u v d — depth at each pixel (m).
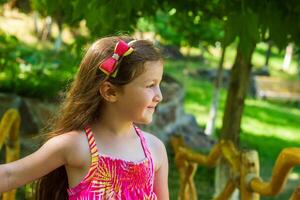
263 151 10.73
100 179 1.74
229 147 3.10
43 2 3.85
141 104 1.73
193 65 18.36
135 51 1.71
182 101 10.62
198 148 9.56
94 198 1.73
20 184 1.74
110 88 1.73
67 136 1.76
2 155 5.47
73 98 1.78
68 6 3.52
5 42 7.27
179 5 3.79
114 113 1.77
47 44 15.70
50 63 8.88
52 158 1.75
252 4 2.95
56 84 7.56
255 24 2.96
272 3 2.96
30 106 7.00
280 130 13.70
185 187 3.86
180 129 9.95
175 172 7.51
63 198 1.86
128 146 1.81
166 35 10.15
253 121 14.22
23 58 7.96
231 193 3.08
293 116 16.19
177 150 3.88
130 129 1.83
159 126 9.07
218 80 10.63
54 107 7.23
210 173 7.71
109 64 1.71
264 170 8.95
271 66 22.67
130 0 3.02
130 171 1.76
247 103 16.92
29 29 16.45
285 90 18.70
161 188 1.94
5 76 7.56
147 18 4.35
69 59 8.88
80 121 1.76
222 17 3.74
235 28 2.97
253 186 2.71
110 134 1.78
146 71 1.71
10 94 7.13
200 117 13.29
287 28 3.02
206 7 3.79
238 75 4.26
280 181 2.43
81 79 1.77
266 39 3.39
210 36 7.00
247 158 2.81
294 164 2.30
